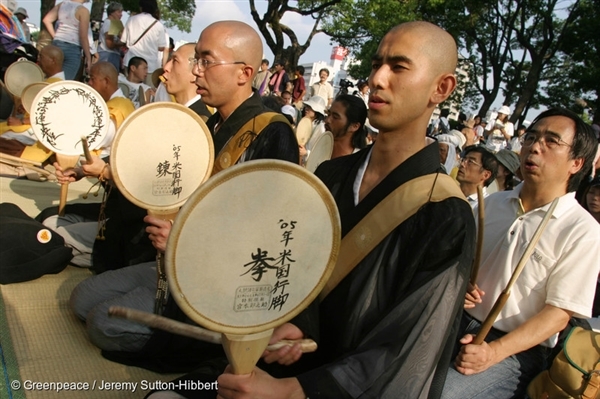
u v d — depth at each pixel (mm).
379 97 1716
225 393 1474
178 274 1282
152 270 3029
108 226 3381
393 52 1694
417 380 1499
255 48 2861
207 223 1291
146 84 8523
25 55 8789
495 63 27078
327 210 1424
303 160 6777
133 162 2451
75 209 3885
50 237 3395
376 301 1709
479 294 2207
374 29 22625
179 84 3553
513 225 2439
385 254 1723
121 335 2592
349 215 1824
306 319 1761
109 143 3977
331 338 1809
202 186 1254
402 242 1695
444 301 1548
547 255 2320
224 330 1360
